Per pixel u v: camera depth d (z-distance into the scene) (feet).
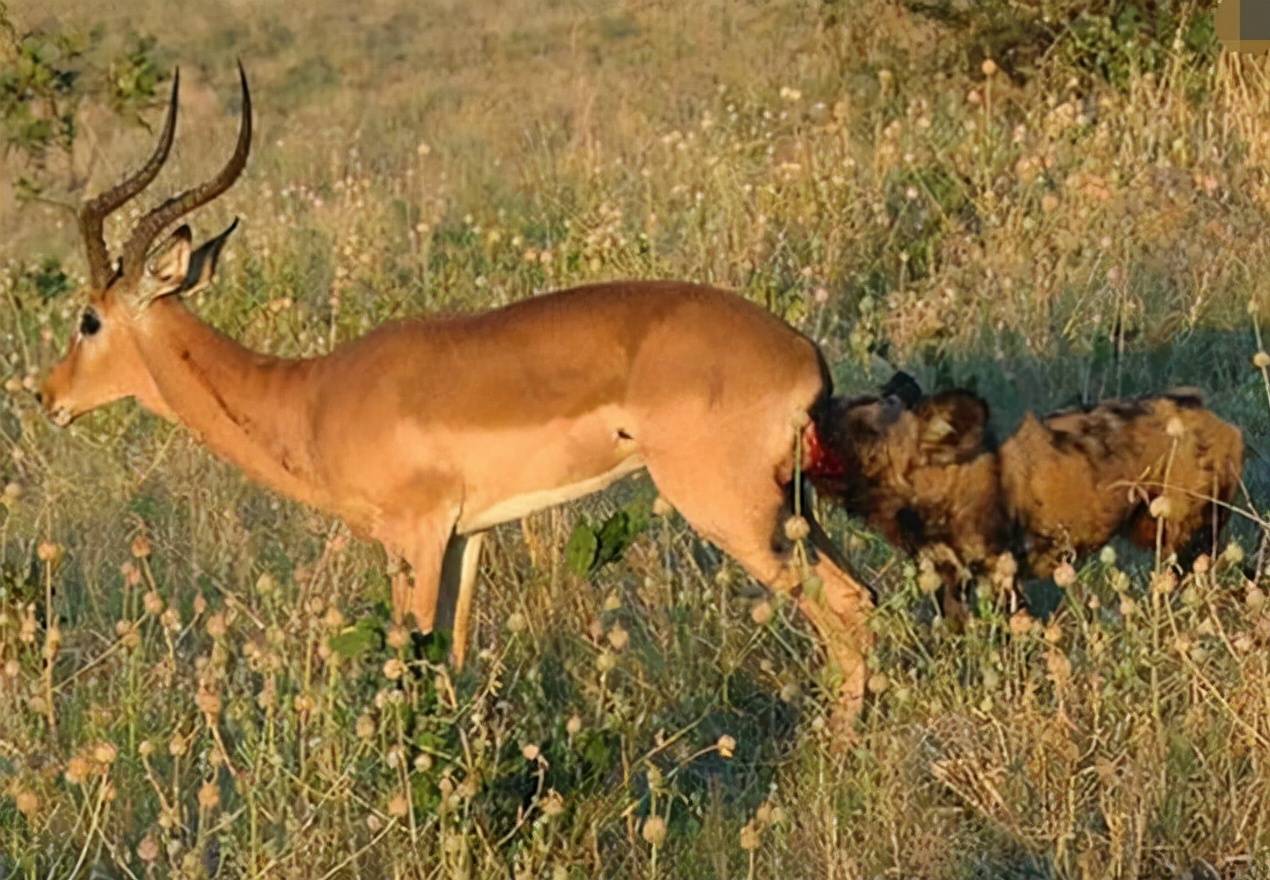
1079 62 72.38
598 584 38.83
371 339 37.09
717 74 90.99
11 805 32.50
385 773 30.53
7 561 42.80
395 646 30.19
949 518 34.40
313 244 62.90
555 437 35.47
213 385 38.45
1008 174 60.13
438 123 95.20
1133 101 63.57
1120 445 34.81
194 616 38.45
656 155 70.64
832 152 62.75
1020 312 49.11
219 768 32.35
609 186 67.36
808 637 35.45
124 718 33.91
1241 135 60.54
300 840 29.14
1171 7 69.92
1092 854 28.71
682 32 104.68
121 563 42.47
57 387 39.60
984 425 34.09
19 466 49.29
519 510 36.40
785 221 58.13
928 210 58.29
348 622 36.29
